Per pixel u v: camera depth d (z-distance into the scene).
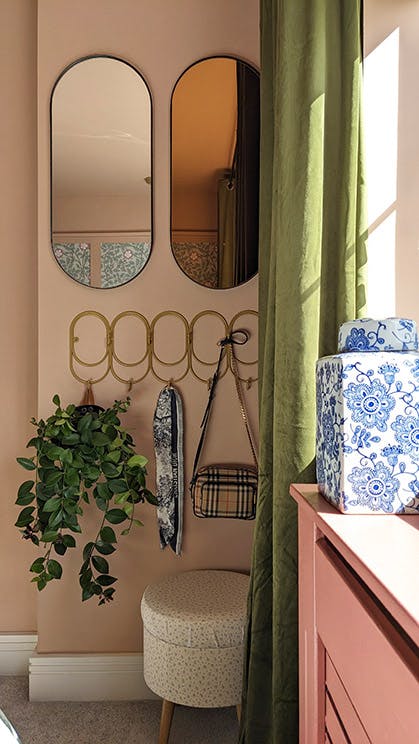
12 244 2.45
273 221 1.71
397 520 0.90
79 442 2.12
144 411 2.35
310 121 1.46
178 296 2.34
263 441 1.72
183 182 2.33
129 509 2.13
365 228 1.42
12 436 2.45
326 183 1.46
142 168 2.34
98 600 2.34
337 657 0.85
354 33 1.43
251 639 1.71
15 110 2.44
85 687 2.32
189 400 2.34
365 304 1.41
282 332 1.51
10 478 2.46
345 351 1.04
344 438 0.94
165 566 2.35
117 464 2.16
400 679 0.58
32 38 2.43
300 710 1.12
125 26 2.32
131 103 2.33
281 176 1.52
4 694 2.35
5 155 2.44
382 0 1.48
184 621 1.89
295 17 1.49
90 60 2.32
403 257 1.48
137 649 2.35
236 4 2.32
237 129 2.33
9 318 2.45
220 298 2.34
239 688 1.90
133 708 2.25
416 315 1.48
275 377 1.56
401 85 1.48
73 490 2.08
